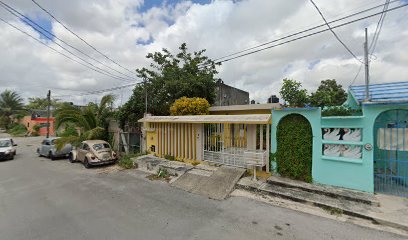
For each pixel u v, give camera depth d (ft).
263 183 23.07
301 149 22.71
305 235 13.80
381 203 17.33
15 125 131.13
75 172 32.94
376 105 18.84
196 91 45.39
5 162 42.80
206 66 47.85
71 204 19.76
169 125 35.63
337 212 16.81
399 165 19.57
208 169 28.37
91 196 21.91
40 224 15.85
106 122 47.29
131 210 18.24
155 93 46.47
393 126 19.48
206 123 31.27
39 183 27.07
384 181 19.74
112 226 15.39
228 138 31.37
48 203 20.08
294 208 18.01
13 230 14.99
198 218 16.52
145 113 40.57
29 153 55.31
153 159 34.99
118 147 45.68
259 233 14.16
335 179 20.90
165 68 48.88
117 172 32.19
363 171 19.48
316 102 41.55
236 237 13.71
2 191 23.98
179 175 27.50
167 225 15.46
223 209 18.16
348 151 20.36
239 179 24.32
